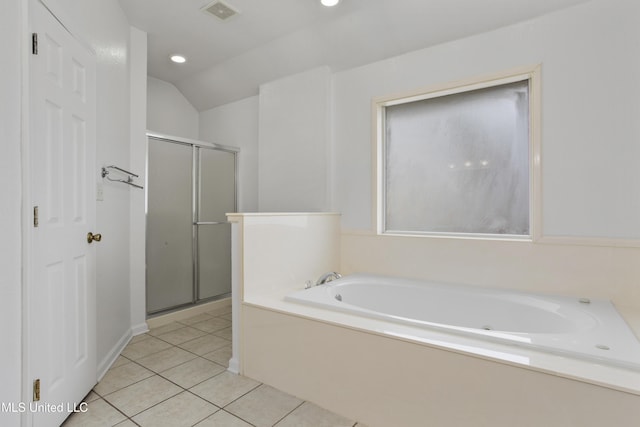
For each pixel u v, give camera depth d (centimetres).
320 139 320
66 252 160
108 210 230
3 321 121
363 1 253
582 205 212
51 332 147
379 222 297
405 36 267
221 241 381
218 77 384
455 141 271
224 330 300
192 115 441
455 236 265
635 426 111
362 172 304
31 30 132
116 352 242
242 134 401
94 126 192
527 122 243
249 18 279
